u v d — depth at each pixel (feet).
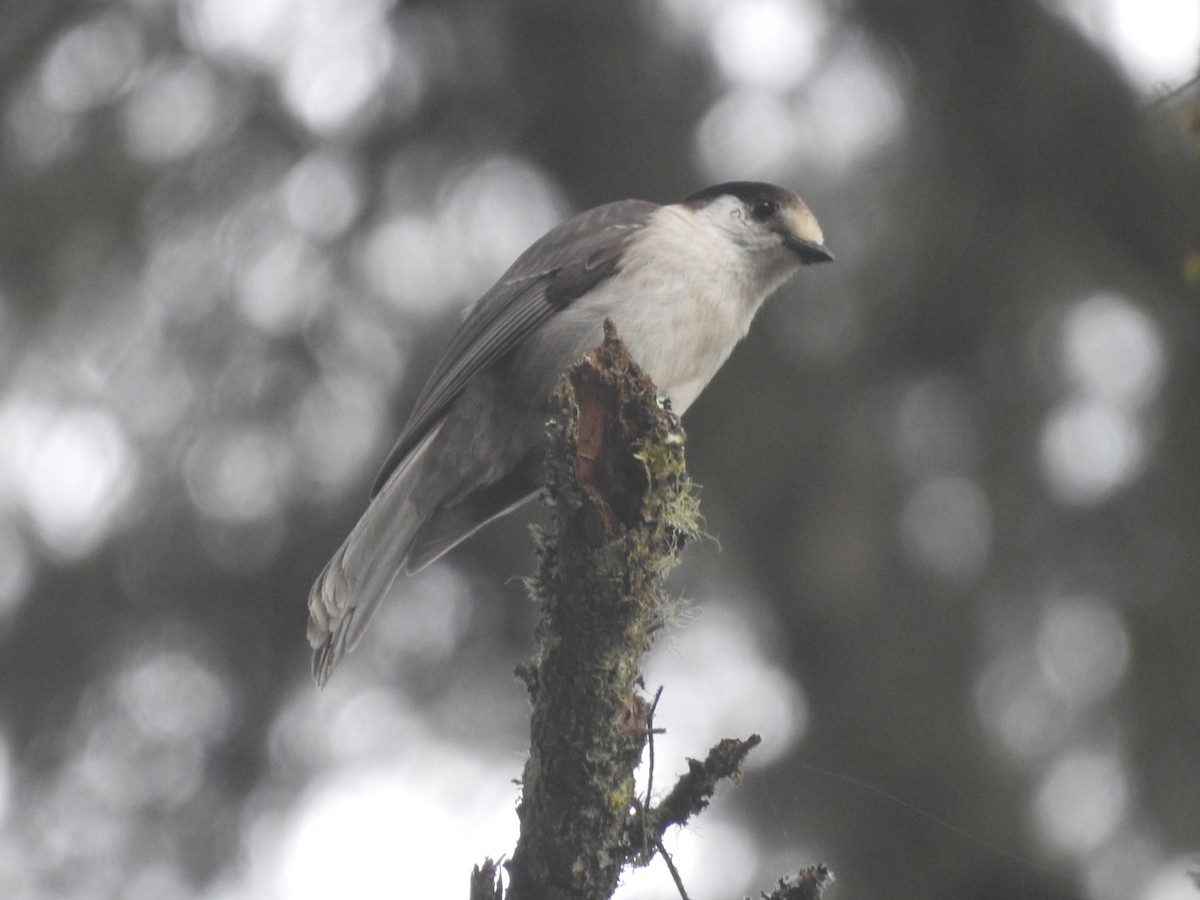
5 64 36.47
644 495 16.44
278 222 37.29
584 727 16.26
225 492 37.09
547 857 16.28
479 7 37.81
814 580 35.88
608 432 16.65
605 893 16.31
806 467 36.47
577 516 16.39
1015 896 32.89
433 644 38.58
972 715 34.81
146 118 36.76
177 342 36.78
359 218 37.50
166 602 37.17
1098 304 36.06
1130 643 34.19
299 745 37.86
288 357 37.22
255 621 37.65
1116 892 32.19
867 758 34.53
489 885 16.37
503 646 38.34
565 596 16.38
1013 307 36.47
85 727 36.91
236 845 36.83
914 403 37.19
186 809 36.86
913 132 36.99
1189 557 34.40
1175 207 35.47
